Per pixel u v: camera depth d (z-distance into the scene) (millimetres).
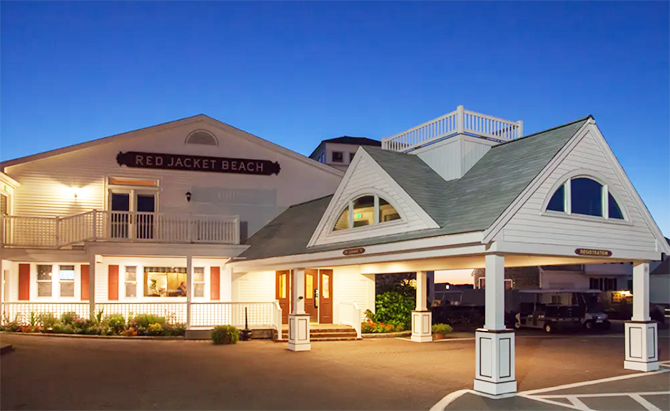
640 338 14977
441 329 22969
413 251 14094
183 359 15945
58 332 20422
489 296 12172
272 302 21797
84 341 19047
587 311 27812
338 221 17859
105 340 19562
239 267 22281
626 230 14922
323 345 19969
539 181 13078
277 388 12297
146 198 24484
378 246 15000
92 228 23094
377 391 12070
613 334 26188
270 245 21828
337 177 27203
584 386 12656
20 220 22016
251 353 17469
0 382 12227
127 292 23094
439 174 17641
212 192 25250
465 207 13945
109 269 22953
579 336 25062
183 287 23766
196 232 23250
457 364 15617
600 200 14625
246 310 20844
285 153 26484
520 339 23547
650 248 15469
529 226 12758
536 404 10945
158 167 24594
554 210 13469
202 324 22812
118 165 24109
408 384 12820
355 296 24125
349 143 45656
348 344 20375
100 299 22719
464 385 12703
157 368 14398
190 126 25219
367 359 16484
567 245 13445
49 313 20969
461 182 16078
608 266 41062
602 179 14531
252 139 26016
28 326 20578
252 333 21047
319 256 17312
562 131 14820
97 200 23703
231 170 25562
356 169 17281
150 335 20641
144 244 22000
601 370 14891
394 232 15266
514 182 13516
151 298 23281
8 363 14438
